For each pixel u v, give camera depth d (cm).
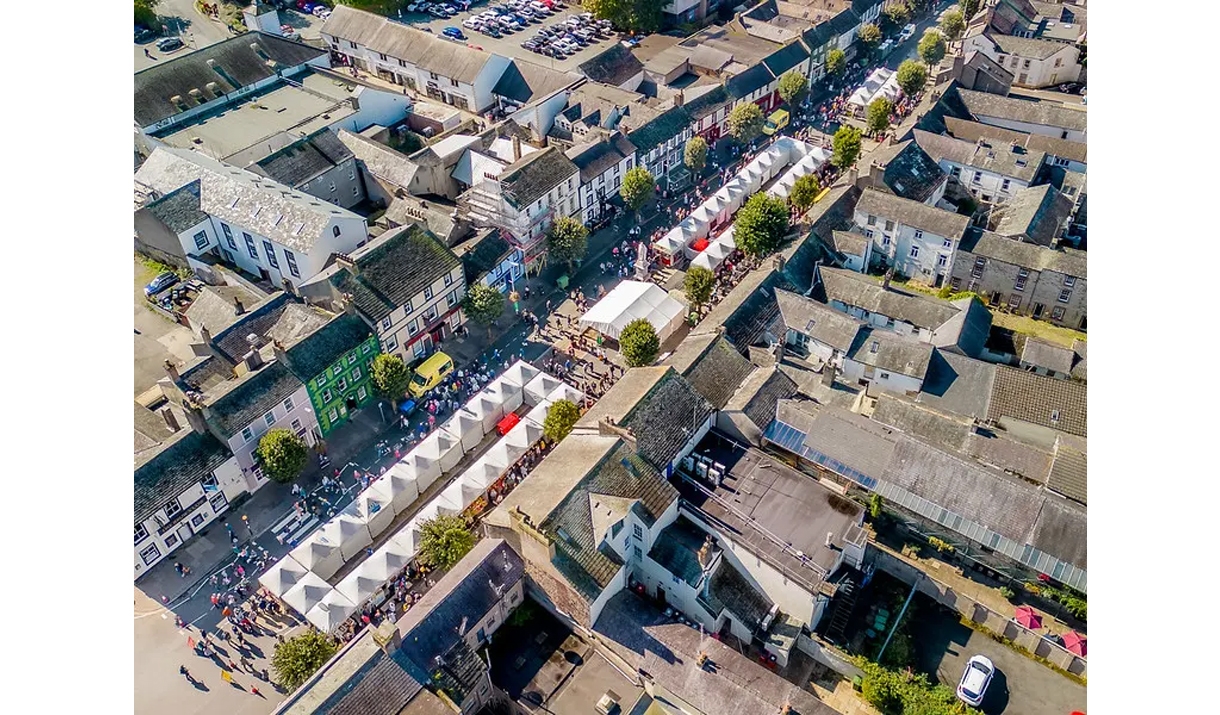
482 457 9062
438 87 16475
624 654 7125
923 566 8331
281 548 8738
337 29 17725
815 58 16962
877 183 12662
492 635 7412
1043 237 11862
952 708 7088
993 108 15050
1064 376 9919
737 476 8456
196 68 14750
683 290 11762
